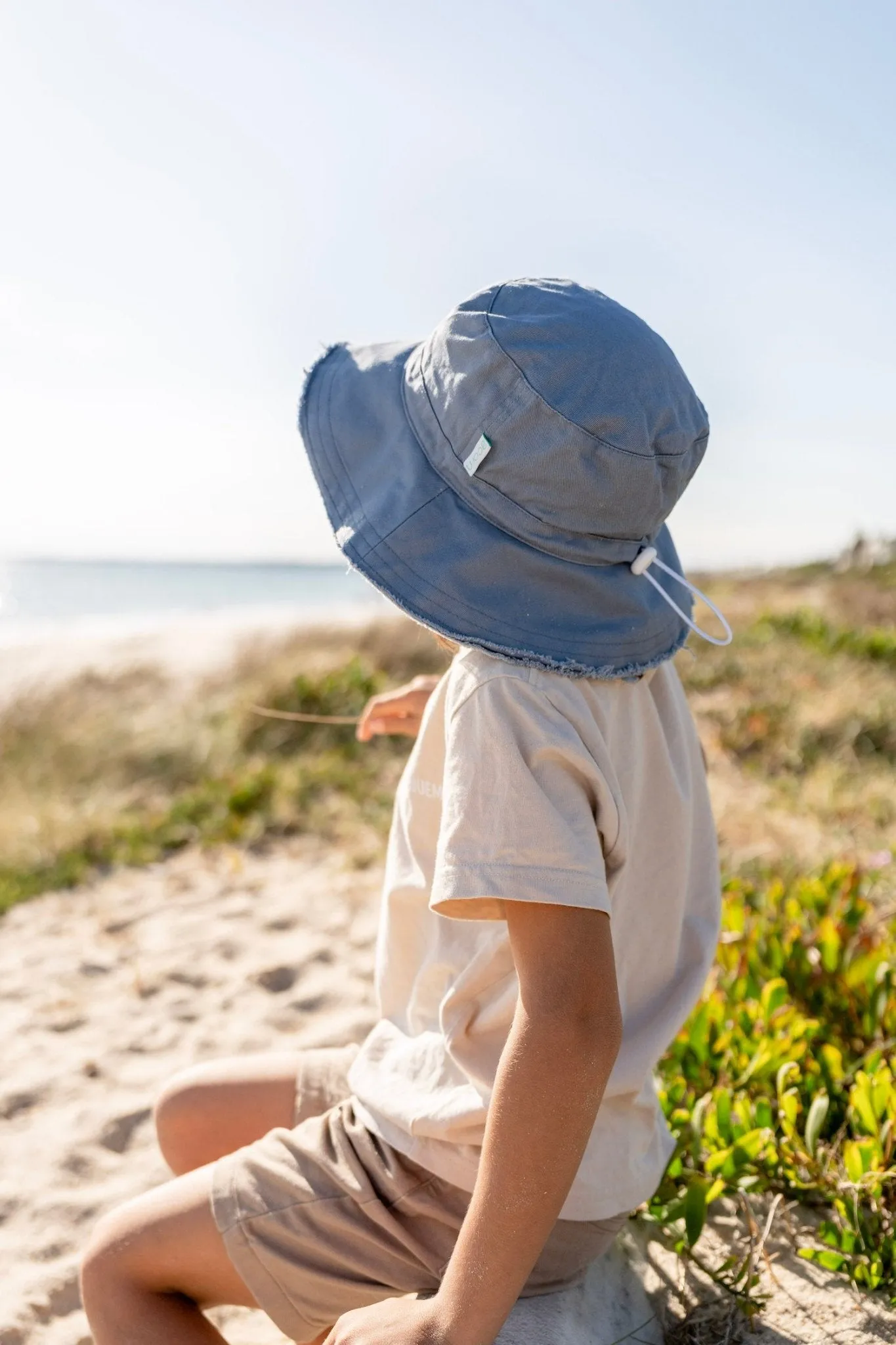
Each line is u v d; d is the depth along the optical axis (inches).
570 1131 39.1
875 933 95.9
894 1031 82.1
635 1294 60.7
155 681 315.6
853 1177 65.1
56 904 150.8
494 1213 39.4
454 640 44.2
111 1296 52.2
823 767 188.2
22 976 126.3
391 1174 49.6
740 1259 64.6
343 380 54.6
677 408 45.8
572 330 44.6
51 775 217.0
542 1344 49.4
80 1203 83.8
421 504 46.5
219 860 162.7
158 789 205.8
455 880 41.8
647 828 51.4
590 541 45.3
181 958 128.2
